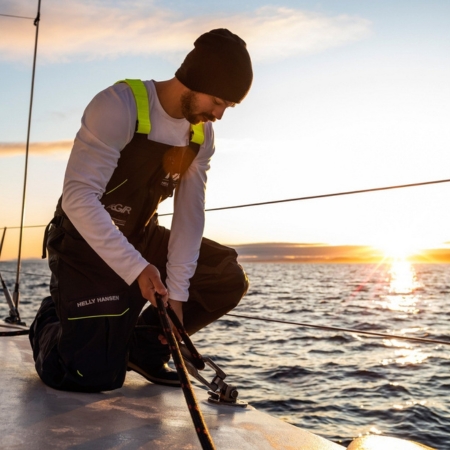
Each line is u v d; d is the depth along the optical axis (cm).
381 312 2083
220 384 166
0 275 300
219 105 147
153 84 155
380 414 503
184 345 165
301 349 965
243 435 135
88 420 135
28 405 143
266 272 8675
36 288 3262
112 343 158
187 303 184
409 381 678
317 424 467
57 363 160
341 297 2797
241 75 142
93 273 157
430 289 4372
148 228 179
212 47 141
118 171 156
